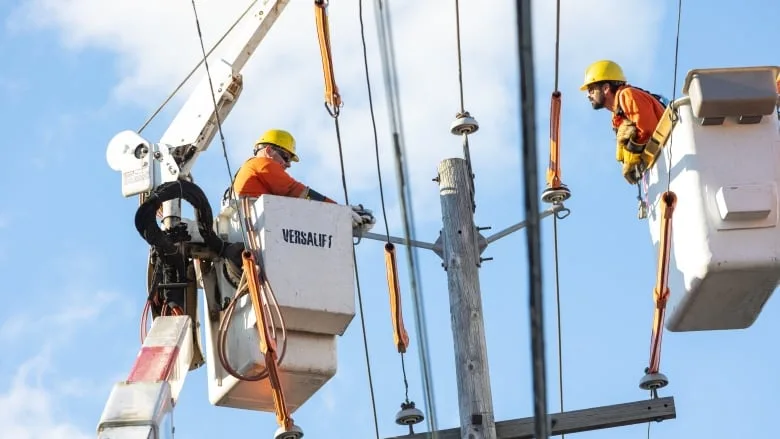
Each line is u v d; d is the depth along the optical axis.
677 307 11.65
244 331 12.33
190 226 12.89
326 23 12.01
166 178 13.55
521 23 5.55
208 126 13.95
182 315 12.85
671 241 11.59
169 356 11.91
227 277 12.91
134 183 13.51
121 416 11.12
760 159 11.22
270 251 12.17
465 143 13.52
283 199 12.41
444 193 13.26
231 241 13.16
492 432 12.20
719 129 11.30
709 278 11.15
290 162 13.78
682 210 11.37
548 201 13.06
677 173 11.41
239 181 12.81
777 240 11.08
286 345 12.05
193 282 13.14
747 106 11.04
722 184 11.16
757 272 11.10
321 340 12.38
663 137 11.60
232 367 12.41
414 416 12.30
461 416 12.34
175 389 12.09
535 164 5.66
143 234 12.76
